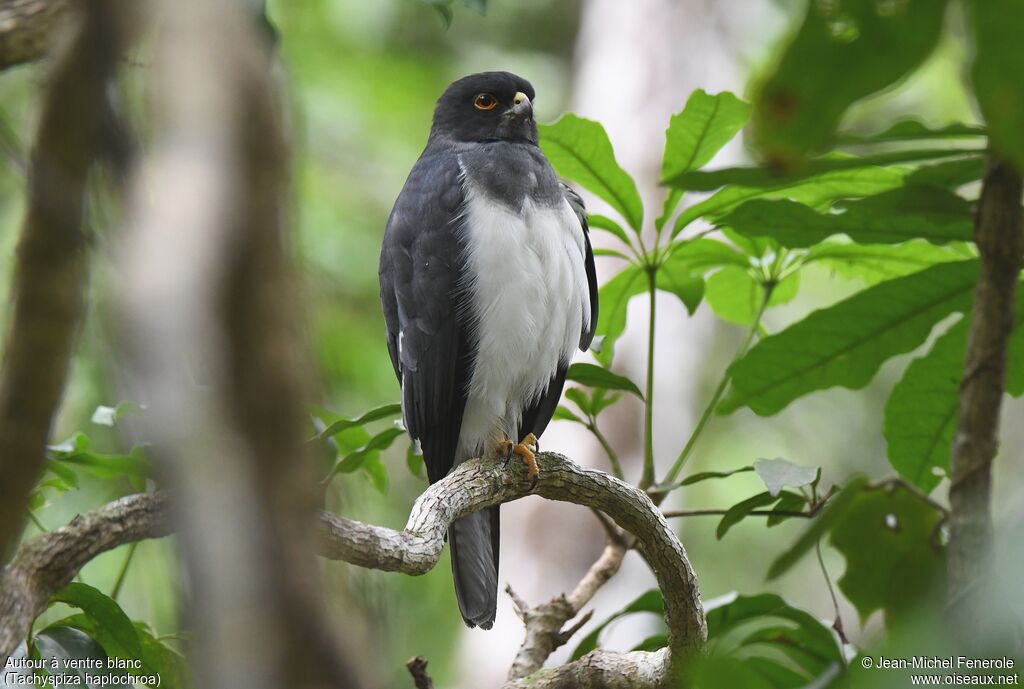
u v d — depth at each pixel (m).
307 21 19.16
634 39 16.27
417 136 19.03
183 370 1.24
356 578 2.10
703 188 3.77
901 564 6.49
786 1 15.55
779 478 5.53
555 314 8.30
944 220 4.57
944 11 2.80
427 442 8.45
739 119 6.31
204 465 1.26
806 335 6.16
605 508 6.05
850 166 3.68
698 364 15.23
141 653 5.45
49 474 6.24
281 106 1.55
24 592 3.85
